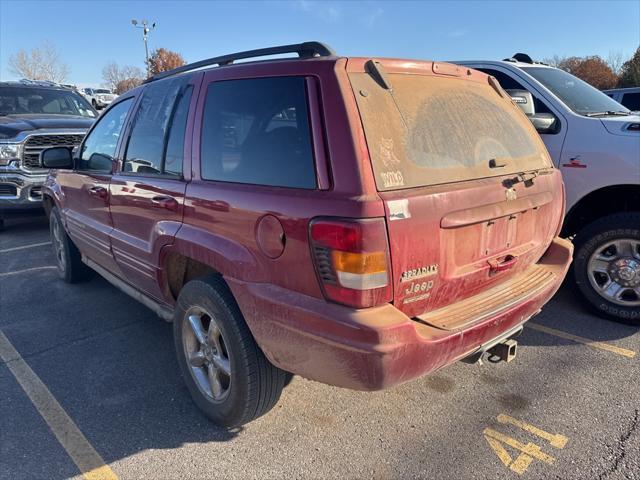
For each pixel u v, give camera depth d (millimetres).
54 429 2936
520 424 2906
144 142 3436
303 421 2984
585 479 2486
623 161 3971
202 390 2973
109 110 4199
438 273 2326
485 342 2508
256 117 2547
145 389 3350
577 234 4219
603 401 3088
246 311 2479
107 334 4172
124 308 4711
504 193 2635
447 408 3076
